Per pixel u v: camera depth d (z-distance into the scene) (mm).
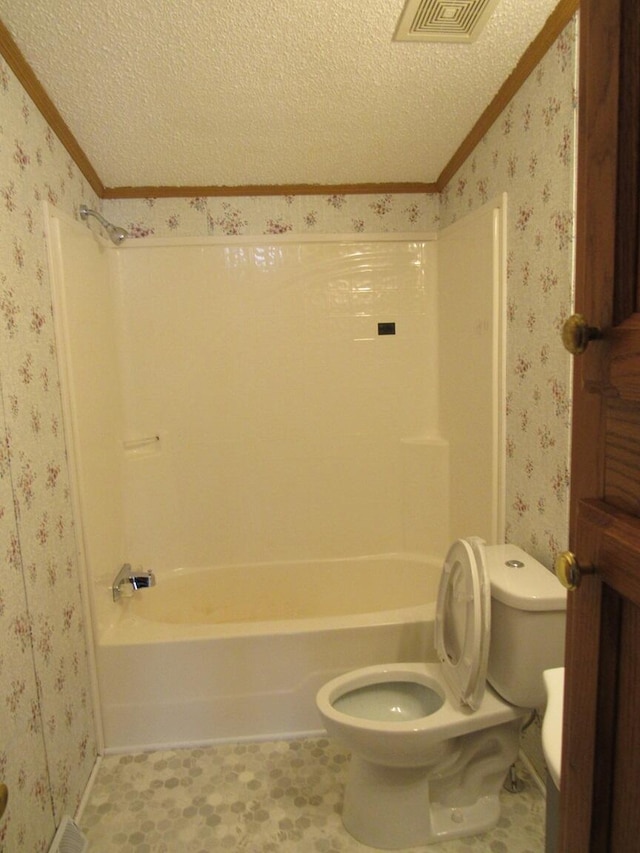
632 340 469
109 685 1792
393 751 1344
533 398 1563
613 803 534
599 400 546
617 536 492
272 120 1691
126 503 2314
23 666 1271
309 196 2328
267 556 2510
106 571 1951
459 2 1189
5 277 1271
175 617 2393
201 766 1727
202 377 2396
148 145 1833
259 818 1522
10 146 1320
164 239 2299
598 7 515
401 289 2418
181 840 1457
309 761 1735
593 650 553
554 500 1466
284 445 2467
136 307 2330
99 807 1574
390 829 1413
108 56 1326
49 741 1398
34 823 1274
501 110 1644
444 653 1554
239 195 2301
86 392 1818
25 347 1371
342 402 2463
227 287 2361
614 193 501
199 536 2469
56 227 1578
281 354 2418
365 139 1866
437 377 2459
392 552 2541
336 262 2387
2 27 1201
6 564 1213
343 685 1547
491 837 1438
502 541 1811
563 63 1305
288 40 1291
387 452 2498
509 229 1659
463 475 2164
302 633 1817
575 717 592
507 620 1370
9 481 1250
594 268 538
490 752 1483
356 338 2432
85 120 1634
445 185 2256
